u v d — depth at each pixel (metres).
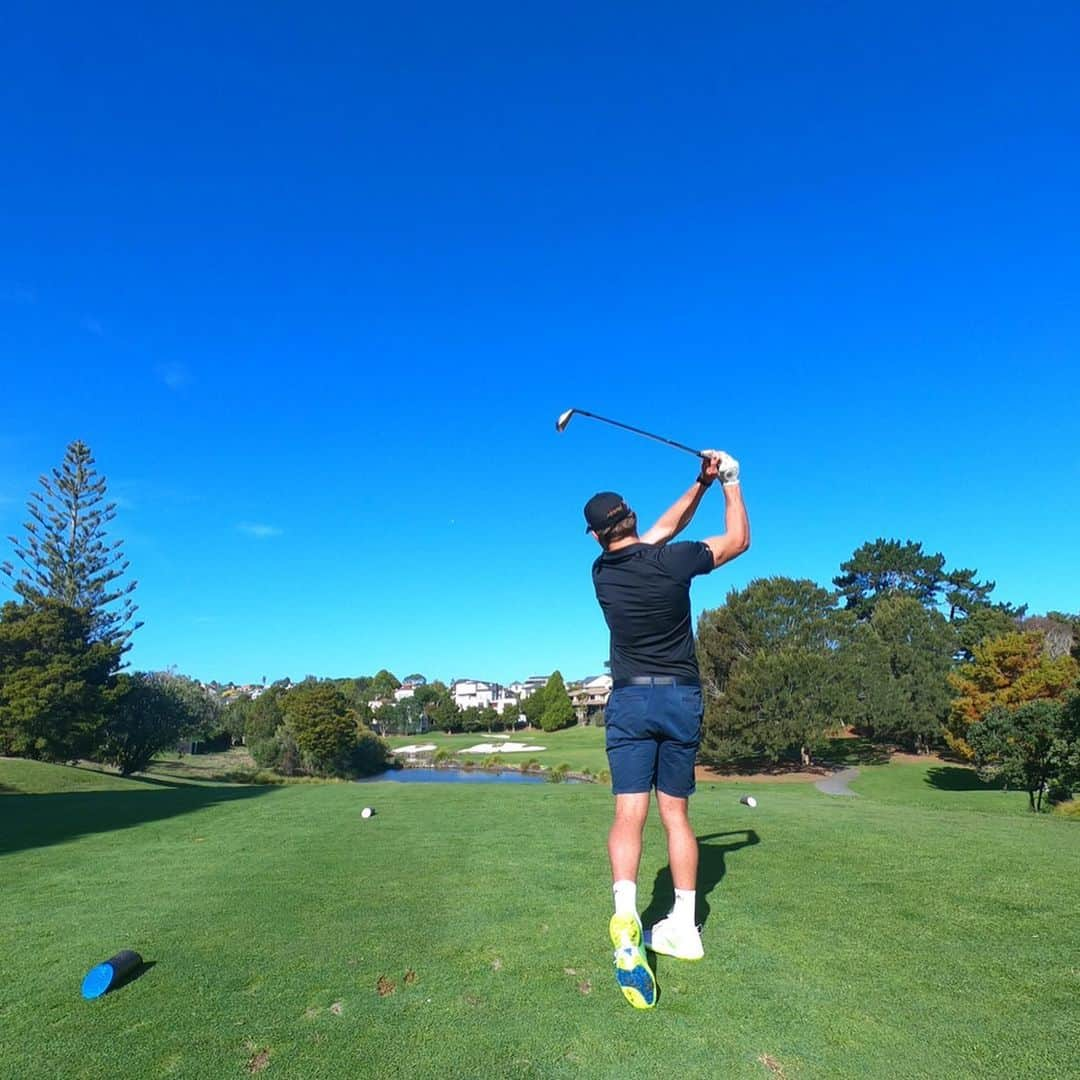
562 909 4.46
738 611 46.56
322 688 58.56
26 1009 3.22
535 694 109.62
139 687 42.88
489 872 5.55
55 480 42.69
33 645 39.03
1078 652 39.25
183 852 7.09
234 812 10.54
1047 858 5.62
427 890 5.07
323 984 3.41
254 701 84.88
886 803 10.94
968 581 71.69
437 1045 2.82
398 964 3.63
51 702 36.41
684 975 3.37
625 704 3.38
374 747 62.94
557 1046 2.79
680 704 3.36
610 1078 2.57
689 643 3.47
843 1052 2.69
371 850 6.75
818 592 47.53
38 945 4.11
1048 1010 2.98
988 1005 3.03
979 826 7.55
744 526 3.60
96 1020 3.09
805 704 42.38
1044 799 25.34
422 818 8.97
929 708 48.97
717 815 8.42
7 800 13.47
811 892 4.64
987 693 39.47
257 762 54.78
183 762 61.53
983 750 26.36
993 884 4.82
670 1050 2.73
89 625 41.31
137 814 10.62
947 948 3.66
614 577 3.43
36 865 6.66
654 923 4.11
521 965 3.57
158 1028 3.01
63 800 13.20
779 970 3.40
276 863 6.29
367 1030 2.95
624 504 3.52
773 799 11.13
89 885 5.69
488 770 60.69
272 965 3.67
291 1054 2.78
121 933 4.28
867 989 3.20
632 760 3.36
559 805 9.92
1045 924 4.01
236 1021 3.05
